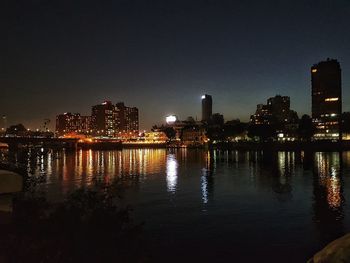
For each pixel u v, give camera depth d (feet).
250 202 148.97
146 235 94.32
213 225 106.73
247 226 105.60
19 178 16.69
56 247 20.02
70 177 255.29
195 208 133.90
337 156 516.73
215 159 483.92
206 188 196.13
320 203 146.72
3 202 17.11
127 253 23.98
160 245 86.02
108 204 27.53
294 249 84.33
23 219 20.98
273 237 94.02
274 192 179.93
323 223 109.70
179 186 204.85
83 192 28.81
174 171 311.88
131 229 25.96
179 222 110.01
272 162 409.90
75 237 21.63
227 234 96.58
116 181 34.47
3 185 16.21
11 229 19.27
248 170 312.09
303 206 139.74
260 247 85.51
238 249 83.87
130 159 517.14
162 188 195.11
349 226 106.01
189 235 94.99
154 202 146.92
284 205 142.20
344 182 221.25
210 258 77.25
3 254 18.07
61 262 19.72
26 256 18.61
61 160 486.79
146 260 24.71
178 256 78.28
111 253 22.72
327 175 264.52
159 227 103.45
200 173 289.74
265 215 121.39
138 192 177.58
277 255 79.92
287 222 111.24
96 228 23.35
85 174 282.97
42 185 190.29
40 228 21.03
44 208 24.75
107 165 393.91
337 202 148.87
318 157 496.64
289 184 212.84
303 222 111.24
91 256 21.72
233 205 141.69
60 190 174.60
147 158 538.47
